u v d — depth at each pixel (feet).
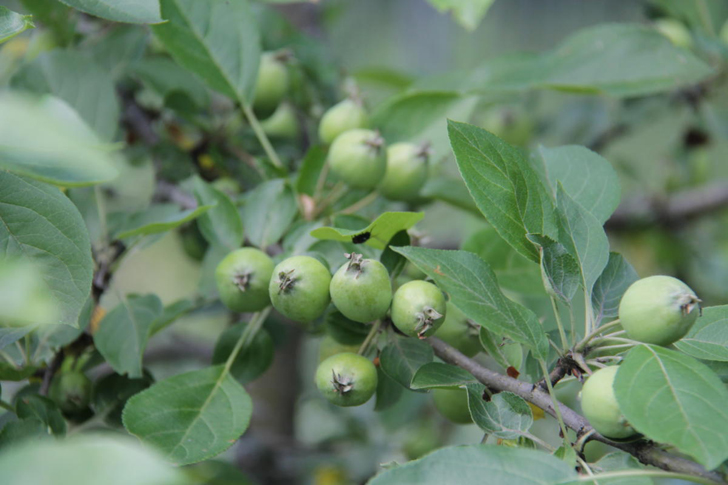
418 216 2.25
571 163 2.39
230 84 2.71
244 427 2.27
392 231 2.29
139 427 2.24
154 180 2.91
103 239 2.57
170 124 3.05
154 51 3.09
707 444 1.99
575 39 3.04
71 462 1.57
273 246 2.49
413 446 3.63
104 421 2.48
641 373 2.06
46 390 2.43
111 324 2.47
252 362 2.51
